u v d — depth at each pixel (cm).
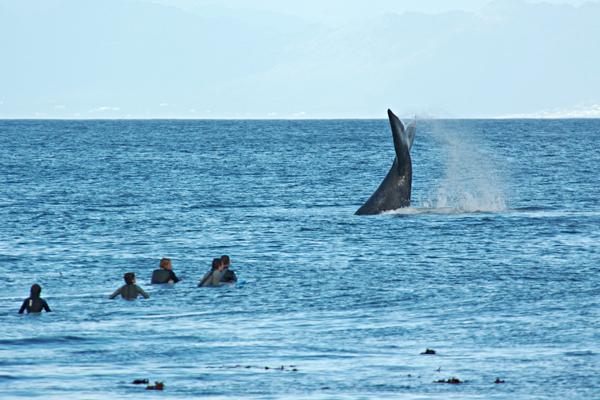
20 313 10875
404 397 7538
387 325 10062
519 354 8788
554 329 9694
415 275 12619
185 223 18162
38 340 9575
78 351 9144
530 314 10388
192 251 14850
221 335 9750
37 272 13275
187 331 9944
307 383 7962
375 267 13200
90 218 19075
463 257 13875
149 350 9144
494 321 10112
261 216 19050
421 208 19138
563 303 10888
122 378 8150
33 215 19550
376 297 11419
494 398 7494
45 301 11006
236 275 12812
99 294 11912
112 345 9362
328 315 10612
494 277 12400
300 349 9144
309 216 18812
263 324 10225
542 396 7531
